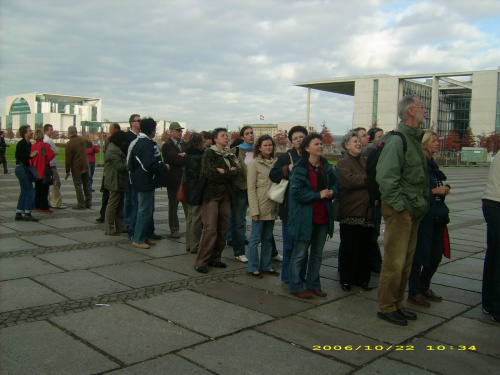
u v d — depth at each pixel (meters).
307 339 3.74
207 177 5.70
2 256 6.02
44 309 4.18
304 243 4.76
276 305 4.56
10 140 75.00
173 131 7.61
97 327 3.82
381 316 4.27
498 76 72.56
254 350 3.49
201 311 4.30
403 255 4.15
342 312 4.43
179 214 10.37
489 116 73.69
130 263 5.95
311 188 4.64
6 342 3.47
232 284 5.23
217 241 5.95
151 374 3.05
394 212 4.13
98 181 17.27
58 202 10.33
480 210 13.16
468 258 6.95
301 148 4.80
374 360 3.40
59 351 3.35
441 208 4.78
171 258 6.30
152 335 3.69
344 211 5.10
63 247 6.66
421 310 4.60
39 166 9.35
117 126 7.84
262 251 5.72
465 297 5.07
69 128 10.10
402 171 4.08
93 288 4.85
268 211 5.52
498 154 4.48
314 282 4.91
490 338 3.92
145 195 6.71
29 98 133.75
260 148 5.60
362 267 5.19
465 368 3.33
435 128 73.88
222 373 3.10
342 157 5.30
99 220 8.73
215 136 5.79
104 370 3.08
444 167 54.62
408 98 4.10
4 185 14.83
